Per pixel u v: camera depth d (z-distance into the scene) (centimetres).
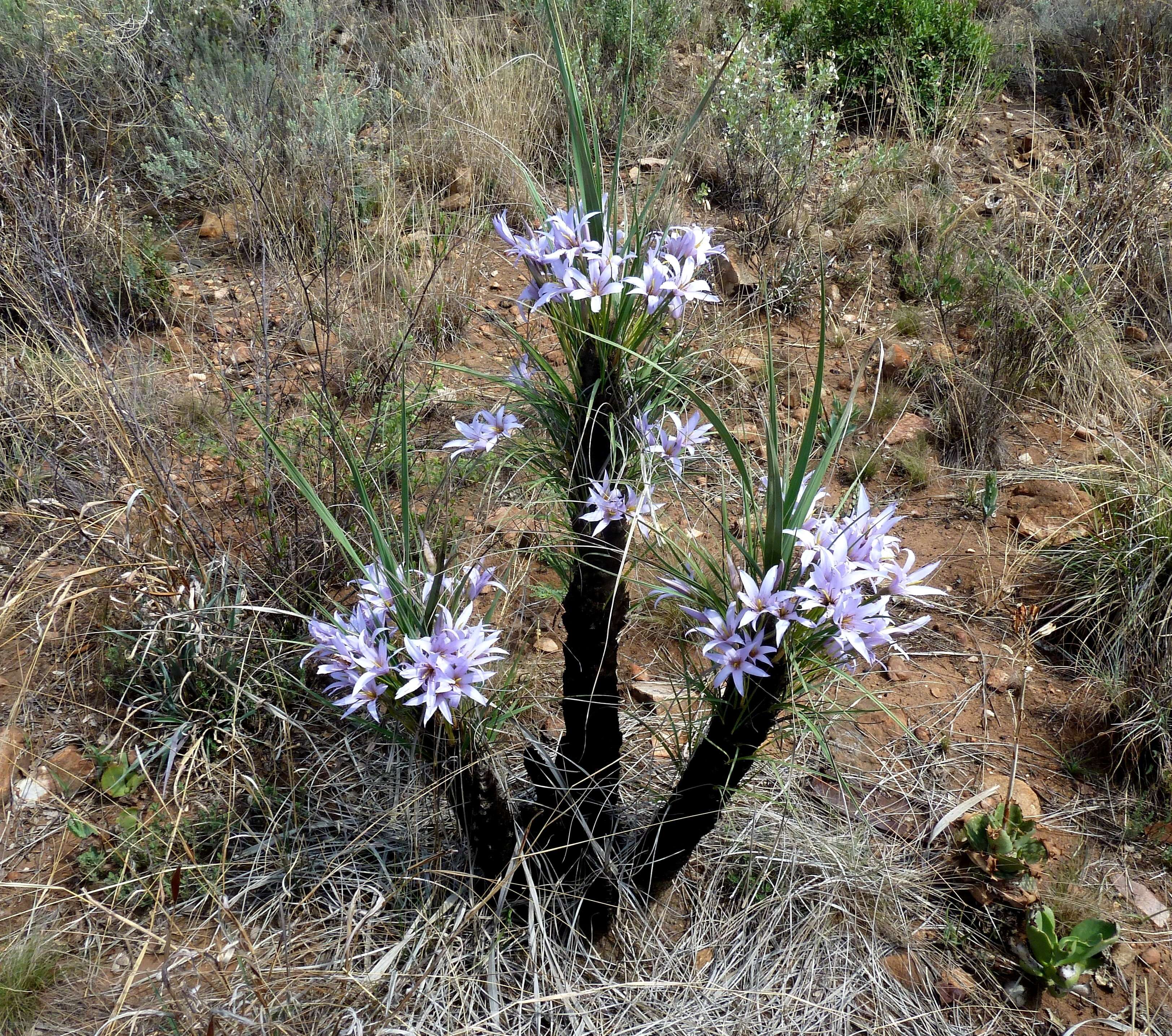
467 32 657
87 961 242
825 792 291
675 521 316
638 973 243
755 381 442
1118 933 254
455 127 575
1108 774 309
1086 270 500
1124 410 450
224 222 527
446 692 194
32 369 373
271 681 297
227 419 397
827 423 317
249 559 336
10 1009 228
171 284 478
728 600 205
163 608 294
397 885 254
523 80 615
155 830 268
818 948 254
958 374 458
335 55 635
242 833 263
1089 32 737
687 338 357
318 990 226
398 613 203
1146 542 351
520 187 559
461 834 248
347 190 523
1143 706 314
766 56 671
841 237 568
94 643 316
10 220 414
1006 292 485
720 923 258
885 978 251
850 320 508
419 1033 221
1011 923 263
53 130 501
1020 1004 249
